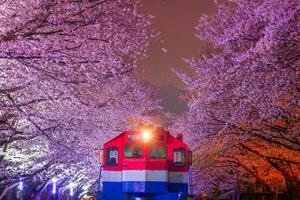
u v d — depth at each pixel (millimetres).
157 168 18109
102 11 16594
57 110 19359
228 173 48781
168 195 17844
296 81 17047
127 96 25531
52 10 13211
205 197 52281
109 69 19281
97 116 21859
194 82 23281
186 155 18422
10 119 18844
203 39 21859
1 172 22438
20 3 13703
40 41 14164
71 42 15727
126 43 19188
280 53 15797
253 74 17516
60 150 21844
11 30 12680
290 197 30578
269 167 34812
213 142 29375
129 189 18016
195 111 25094
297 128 20953
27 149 22531
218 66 21859
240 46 19078
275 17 15062
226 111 22859
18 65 15422
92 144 23469
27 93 17453
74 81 16406
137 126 18672
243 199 46031
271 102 18500
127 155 18359
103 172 18375
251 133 23328
